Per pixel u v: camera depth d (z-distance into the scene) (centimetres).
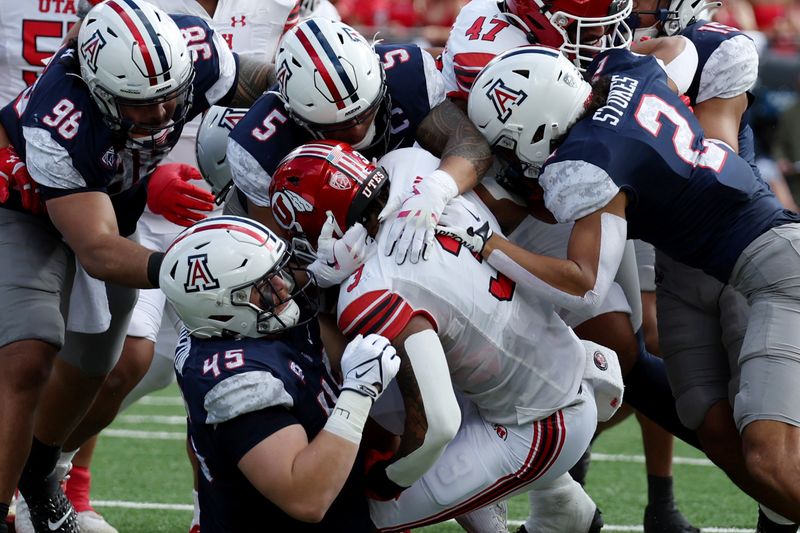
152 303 1620
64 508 1502
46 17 1736
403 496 1194
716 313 1374
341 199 1139
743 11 3859
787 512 1215
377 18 3984
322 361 1158
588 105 1208
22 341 1258
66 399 1460
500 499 1221
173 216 1546
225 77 1401
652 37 1484
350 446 1052
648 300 1691
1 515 1227
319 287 1188
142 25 1207
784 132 3344
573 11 1273
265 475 1042
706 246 1254
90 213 1227
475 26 1342
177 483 1942
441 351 1125
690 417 1362
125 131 1247
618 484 1953
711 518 1733
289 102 1215
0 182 1287
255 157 1261
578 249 1168
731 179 1234
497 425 1206
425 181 1163
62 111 1230
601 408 1285
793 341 1223
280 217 1181
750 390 1230
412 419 1114
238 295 1091
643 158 1180
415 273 1134
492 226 1212
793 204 3325
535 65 1189
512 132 1190
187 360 1114
